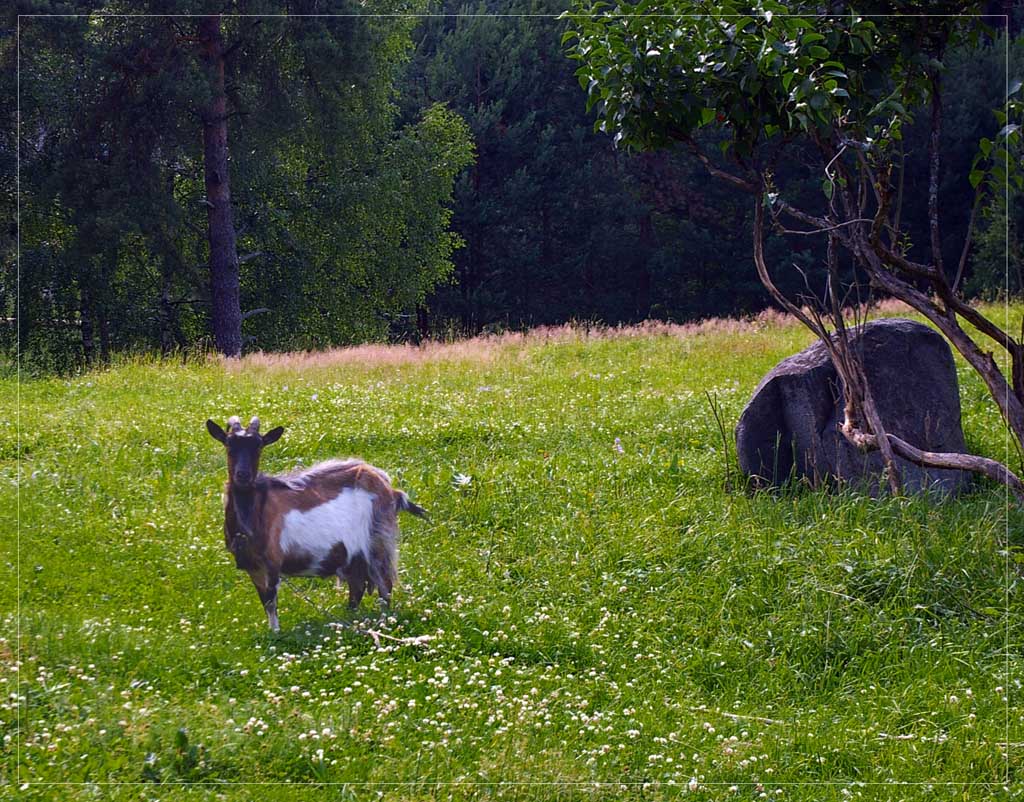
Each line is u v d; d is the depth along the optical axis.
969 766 6.45
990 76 36.91
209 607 8.40
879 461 10.47
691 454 12.34
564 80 46.28
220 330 31.19
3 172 29.69
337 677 7.19
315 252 36.72
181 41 29.48
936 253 8.73
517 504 10.69
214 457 12.87
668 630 8.16
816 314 9.71
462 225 44.75
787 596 8.42
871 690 7.34
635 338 23.08
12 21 27.36
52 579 8.90
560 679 7.32
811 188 39.38
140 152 29.14
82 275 31.75
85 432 14.04
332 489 8.00
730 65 8.80
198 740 6.19
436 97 44.62
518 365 19.81
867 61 8.83
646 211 45.66
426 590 8.72
